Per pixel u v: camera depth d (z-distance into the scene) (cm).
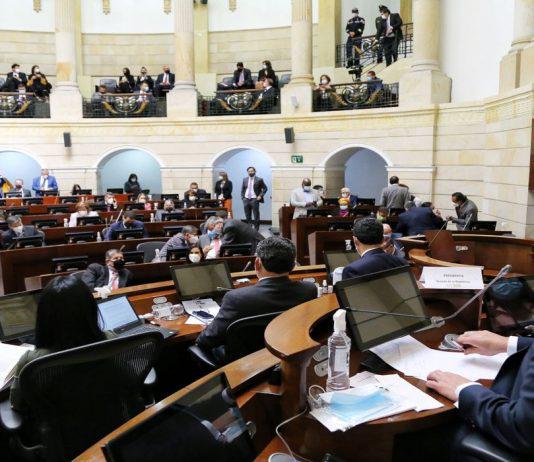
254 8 1656
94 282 483
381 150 1269
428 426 176
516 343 207
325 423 169
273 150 1391
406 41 1381
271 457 168
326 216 928
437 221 798
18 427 227
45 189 1384
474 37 1098
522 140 874
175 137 1448
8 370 254
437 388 187
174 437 147
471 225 773
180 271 399
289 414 179
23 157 1658
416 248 522
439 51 1273
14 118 1463
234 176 1614
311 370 204
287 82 1546
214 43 1689
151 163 1727
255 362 201
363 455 175
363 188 1576
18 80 1504
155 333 225
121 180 1725
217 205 1177
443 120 1173
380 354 219
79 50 1692
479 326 272
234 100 1420
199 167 1441
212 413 159
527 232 861
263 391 184
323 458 171
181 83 1442
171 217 932
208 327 300
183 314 375
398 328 231
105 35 1706
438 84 1191
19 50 1675
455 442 174
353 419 170
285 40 1641
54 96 1460
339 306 227
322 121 1332
